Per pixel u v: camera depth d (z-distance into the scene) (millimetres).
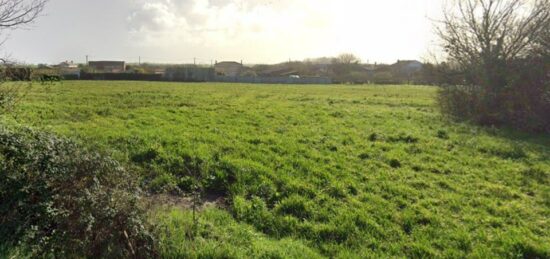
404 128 14328
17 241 4371
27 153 5004
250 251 4914
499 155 10445
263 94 31844
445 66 18188
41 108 16062
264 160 8969
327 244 5414
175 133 11695
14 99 6973
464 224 6133
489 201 7055
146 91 30188
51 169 4883
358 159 9656
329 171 8492
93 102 20031
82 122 13359
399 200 6973
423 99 27938
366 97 29953
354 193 7316
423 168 9086
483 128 14812
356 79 77000
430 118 17125
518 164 9500
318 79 72062
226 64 108938
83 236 4461
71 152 5277
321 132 13055
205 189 7414
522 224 6168
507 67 16094
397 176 8383
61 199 4707
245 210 6371
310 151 10117
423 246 5355
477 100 16750
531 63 15266
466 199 7156
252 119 15797
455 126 15031
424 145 11430
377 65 97500
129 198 4781
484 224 6137
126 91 29172
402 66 91875
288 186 7316
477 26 16844
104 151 6414
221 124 14133
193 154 9055
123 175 5371
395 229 5891
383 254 5156
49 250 4336
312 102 24375
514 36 16016
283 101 24797
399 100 26734
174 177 7762
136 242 4551
